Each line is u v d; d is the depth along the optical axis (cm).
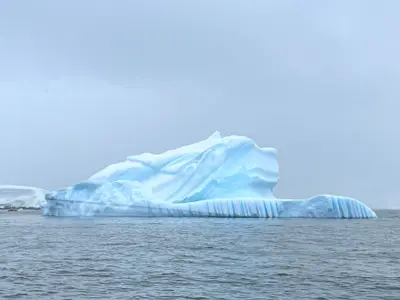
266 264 2530
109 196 7031
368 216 7644
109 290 1870
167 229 4922
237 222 6097
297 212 7281
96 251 3102
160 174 7462
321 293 1841
